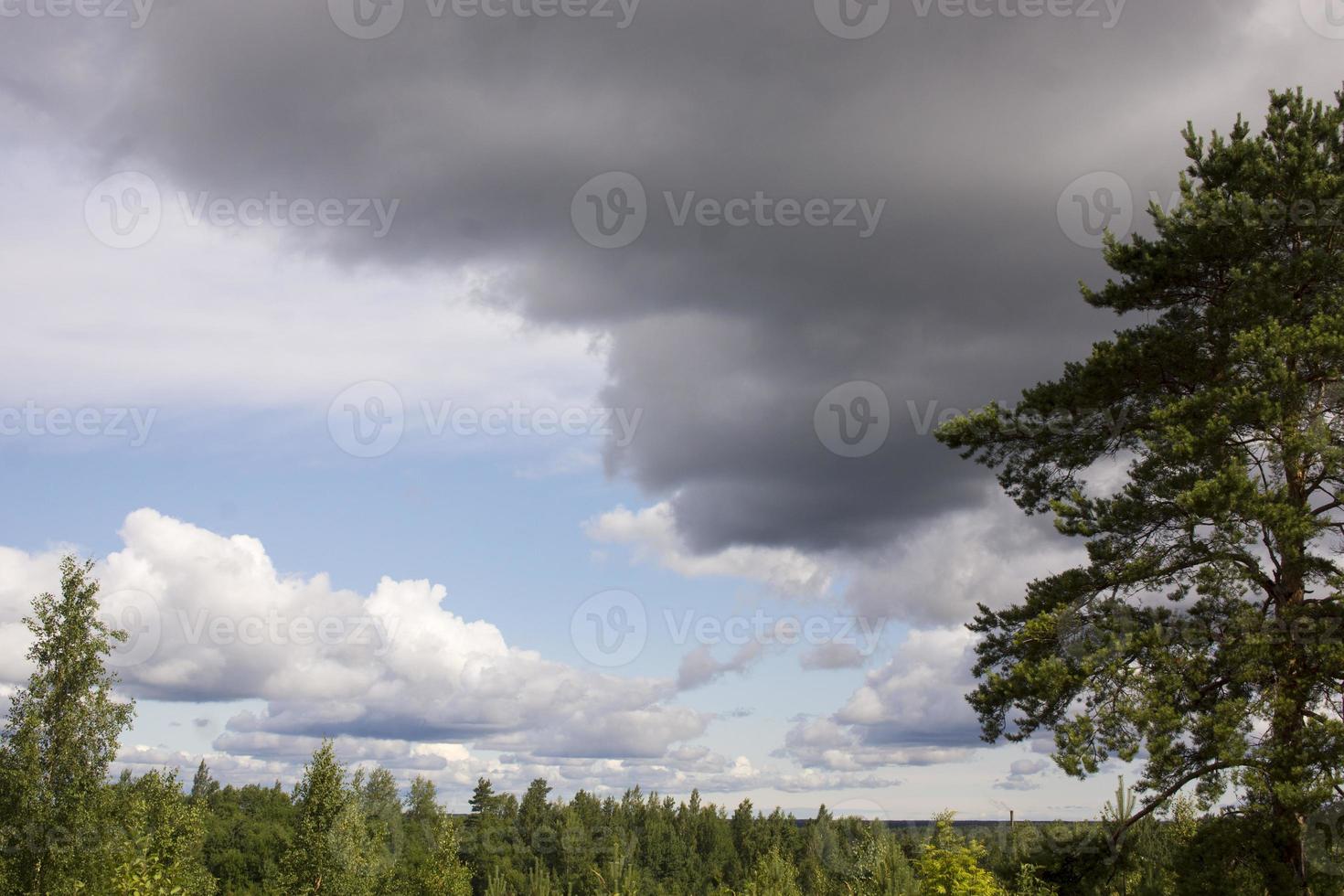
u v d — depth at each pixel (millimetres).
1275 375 18828
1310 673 18750
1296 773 17266
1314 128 21500
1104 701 19078
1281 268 20203
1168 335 21078
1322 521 19203
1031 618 21375
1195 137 22281
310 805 51562
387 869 67062
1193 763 18797
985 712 20922
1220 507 18562
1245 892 17391
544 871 95562
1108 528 20453
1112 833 20156
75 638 33188
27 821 31281
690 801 127438
